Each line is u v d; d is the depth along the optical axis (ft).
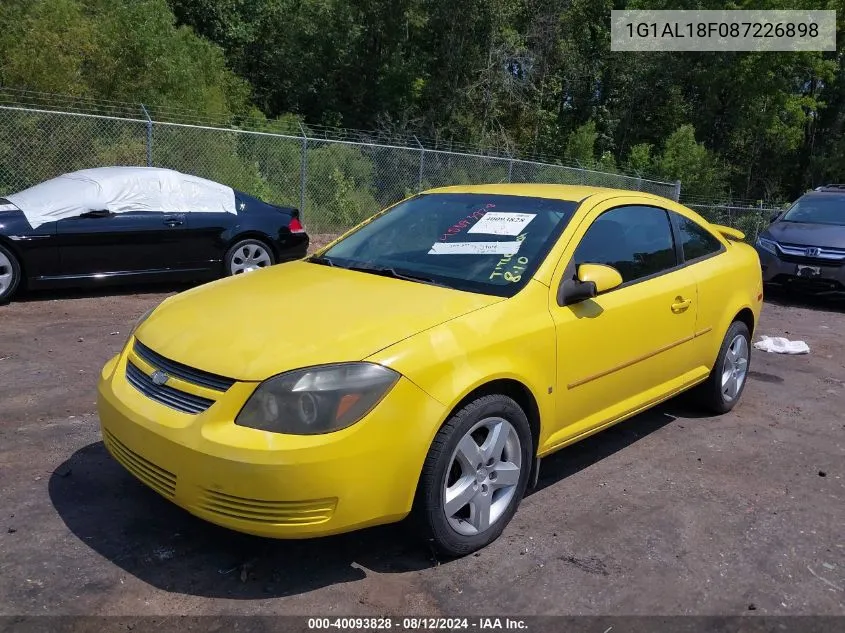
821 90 121.90
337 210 48.78
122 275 26.20
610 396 13.20
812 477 14.20
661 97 110.63
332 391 9.12
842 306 34.32
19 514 11.13
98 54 50.34
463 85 93.76
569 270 12.28
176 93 57.31
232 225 28.45
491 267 12.19
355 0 91.45
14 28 46.01
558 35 99.55
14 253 24.20
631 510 12.39
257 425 9.04
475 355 10.28
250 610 9.21
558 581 10.14
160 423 9.53
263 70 98.27
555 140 102.32
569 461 14.47
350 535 11.12
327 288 11.74
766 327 28.68
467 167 55.26
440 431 9.91
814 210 36.55
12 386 16.61
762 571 10.68
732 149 117.50
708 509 12.57
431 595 9.70
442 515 10.05
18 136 38.93
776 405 18.67
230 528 9.16
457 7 90.02
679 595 9.96
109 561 10.07
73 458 13.10
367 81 93.81
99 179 26.37
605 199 13.94
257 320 10.46
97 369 18.17
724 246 17.24
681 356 15.06
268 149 49.34
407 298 11.14
